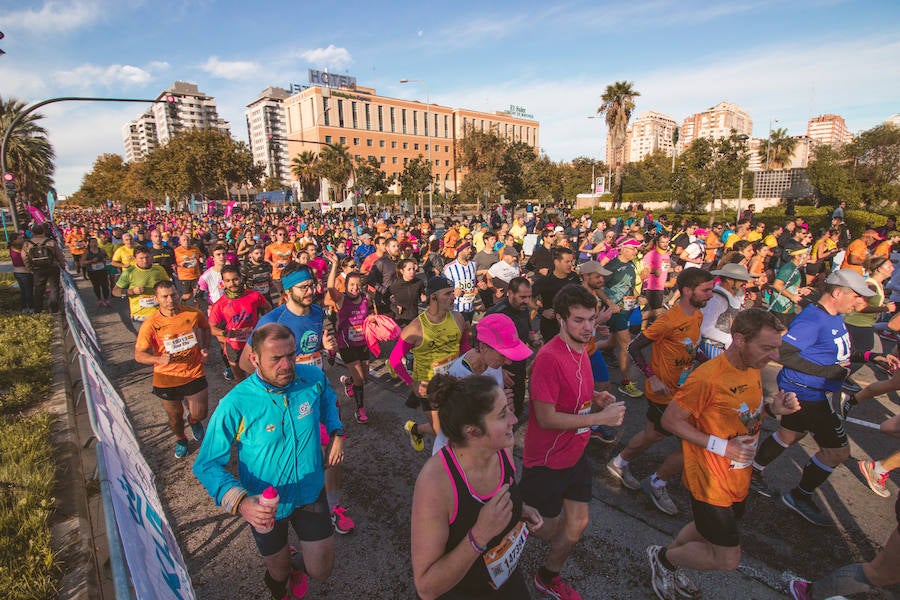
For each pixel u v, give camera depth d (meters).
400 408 5.91
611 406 2.67
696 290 3.61
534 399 2.79
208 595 3.20
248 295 5.89
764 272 8.83
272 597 3.13
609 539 3.59
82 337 6.98
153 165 73.25
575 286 2.85
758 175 34.91
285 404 2.63
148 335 4.49
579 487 2.86
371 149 97.81
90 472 4.33
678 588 2.99
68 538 3.61
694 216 31.48
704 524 2.70
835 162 32.38
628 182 56.75
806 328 3.53
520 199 53.97
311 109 92.69
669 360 3.82
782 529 3.65
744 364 2.64
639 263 7.60
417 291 6.86
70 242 17.83
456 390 1.89
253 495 2.60
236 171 61.03
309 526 2.72
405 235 15.20
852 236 21.52
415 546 1.84
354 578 3.29
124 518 2.73
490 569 1.97
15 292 13.09
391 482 4.38
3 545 3.41
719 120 127.56
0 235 31.41
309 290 4.36
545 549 3.54
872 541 3.51
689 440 2.69
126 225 30.48
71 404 5.94
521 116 130.50
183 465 4.79
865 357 4.12
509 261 7.43
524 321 4.79
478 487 1.92
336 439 2.97
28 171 44.66
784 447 3.80
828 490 4.11
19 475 4.18
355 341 5.35
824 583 2.80
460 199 59.00
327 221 32.06
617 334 6.05
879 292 5.82
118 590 2.12
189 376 4.68
